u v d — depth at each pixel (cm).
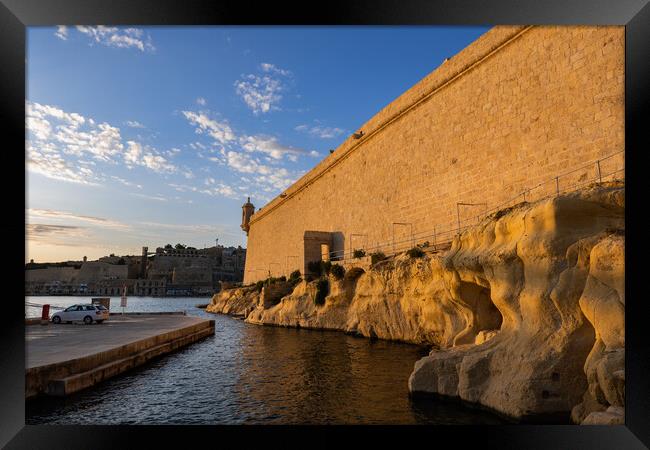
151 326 2414
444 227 2217
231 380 1405
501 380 935
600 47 1430
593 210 915
